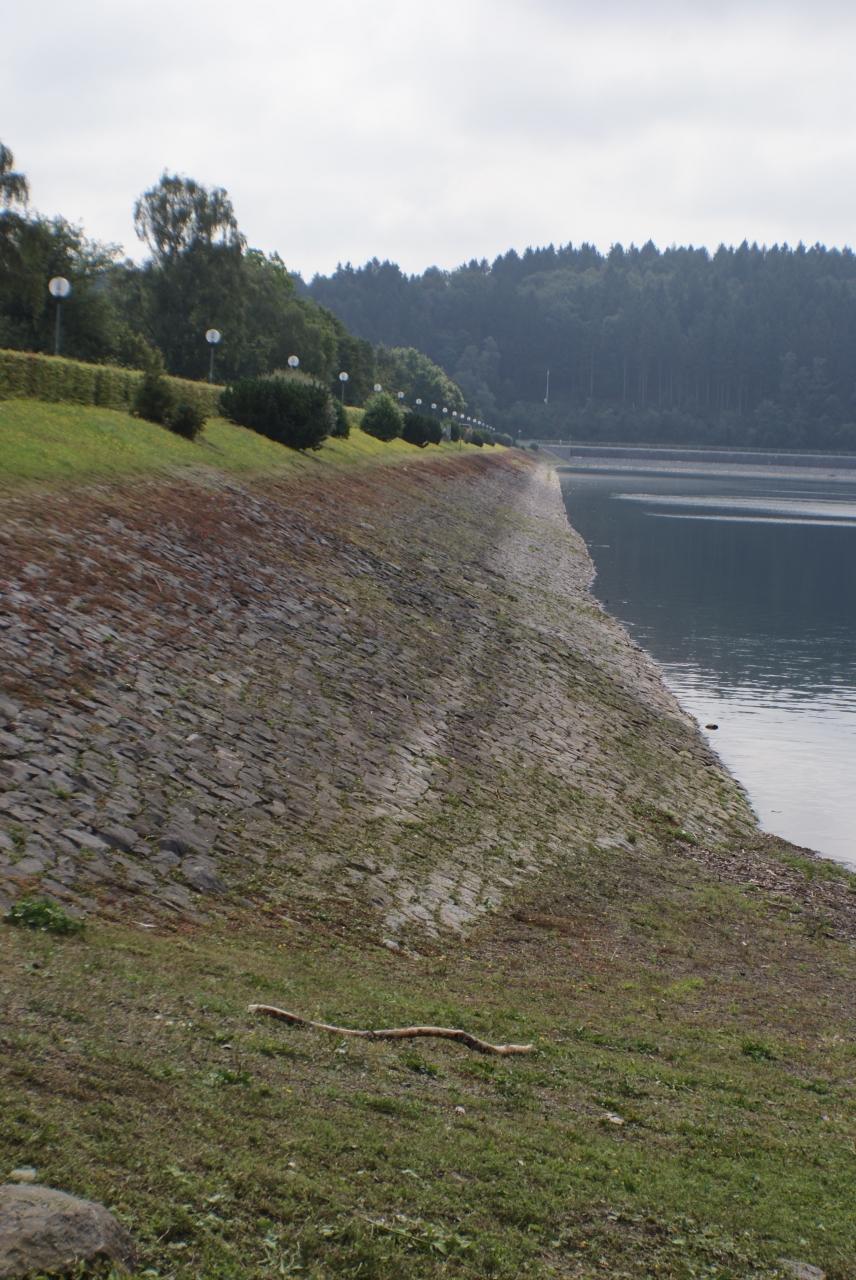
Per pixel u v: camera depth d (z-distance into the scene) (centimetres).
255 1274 480
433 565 3791
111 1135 551
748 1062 980
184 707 1580
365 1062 775
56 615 1627
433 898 1338
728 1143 773
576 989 1136
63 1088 584
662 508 10744
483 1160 657
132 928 958
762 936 1453
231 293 8762
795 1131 823
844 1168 763
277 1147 601
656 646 3828
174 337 8669
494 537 5531
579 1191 648
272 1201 544
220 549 2536
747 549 7194
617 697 2827
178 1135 577
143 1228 482
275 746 1625
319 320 12069
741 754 2547
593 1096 820
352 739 1806
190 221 8669
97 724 1366
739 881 1703
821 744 2639
